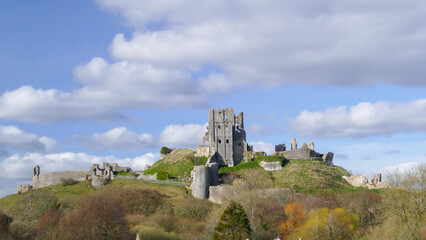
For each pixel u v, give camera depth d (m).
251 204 124.06
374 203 129.00
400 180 96.38
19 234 102.94
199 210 137.38
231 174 177.62
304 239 107.44
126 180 176.50
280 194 139.50
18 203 136.38
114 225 104.06
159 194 151.75
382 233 93.69
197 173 158.12
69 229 102.94
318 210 115.25
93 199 125.69
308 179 169.38
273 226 115.25
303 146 197.88
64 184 175.25
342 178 173.88
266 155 189.62
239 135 196.50
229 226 98.62
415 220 89.81
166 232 110.81
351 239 105.94
